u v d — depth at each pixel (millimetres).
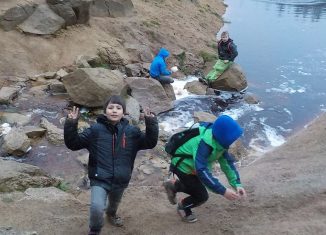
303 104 8055
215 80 8328
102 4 9523
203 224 3264
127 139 2805
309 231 3086
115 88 6438
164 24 10562
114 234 3121
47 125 5766
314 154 4742
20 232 2904
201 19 12984
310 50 11812
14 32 7809
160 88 7270
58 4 8219
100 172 2746
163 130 6289
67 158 5227
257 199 3609
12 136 5242
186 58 9422
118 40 8953
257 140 6527
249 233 3115
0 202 3475
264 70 9898
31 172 4383
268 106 7863
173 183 3133
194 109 7348
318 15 16891
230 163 2943
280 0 20359
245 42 12250
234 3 18891
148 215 3410
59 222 3223
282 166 4410
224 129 2689
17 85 6910
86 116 6336
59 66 7672
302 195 3602
